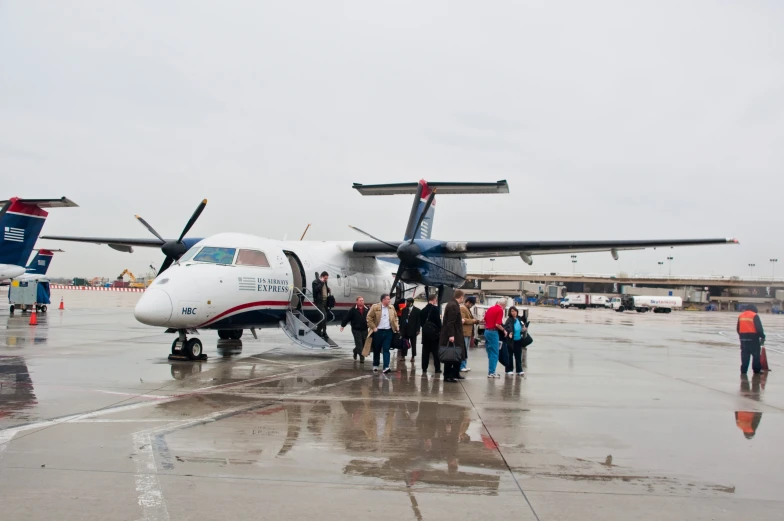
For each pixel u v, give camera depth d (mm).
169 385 10133
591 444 6699
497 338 11945
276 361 14062
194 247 14633
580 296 85188
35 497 4727
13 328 21516
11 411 7828
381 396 9562
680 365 14641
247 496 4844
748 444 6797
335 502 4762
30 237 26859
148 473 5363
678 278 99375
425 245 18062
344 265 18609
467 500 4871
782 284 96125
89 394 9125
